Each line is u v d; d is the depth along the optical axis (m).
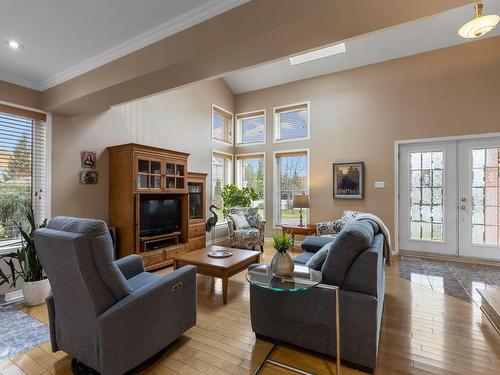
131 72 2.56
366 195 5.09
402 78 4.83
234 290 3.18
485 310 2.55
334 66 5.26
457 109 4.42
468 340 2.12
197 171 5.39
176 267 3.15
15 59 2.76
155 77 2.53
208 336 2.19
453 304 2.78
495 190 4.29
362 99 5.16
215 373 1.75
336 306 1.68
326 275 1.86
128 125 4.14
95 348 1.59
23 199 3.15
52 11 2.06
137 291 1.74
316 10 1.68
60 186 3.38
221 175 6.18
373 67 5.07
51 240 1.55
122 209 3.69
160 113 4.64
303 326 1.92
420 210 4.80
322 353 1.88
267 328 2.06
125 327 1.62
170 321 1.93
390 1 1.56
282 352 1.97
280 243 1.86
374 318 1.71
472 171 4.43
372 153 5.05
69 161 3.47
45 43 2.50
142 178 3.75
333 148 5.39
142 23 2.26
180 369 1.79
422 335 2.19
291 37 1.94
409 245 4.88
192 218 4.98
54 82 3.15
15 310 2.68
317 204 5.54
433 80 4.59
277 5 1.83
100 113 3.79
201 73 2.48
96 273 1.54
